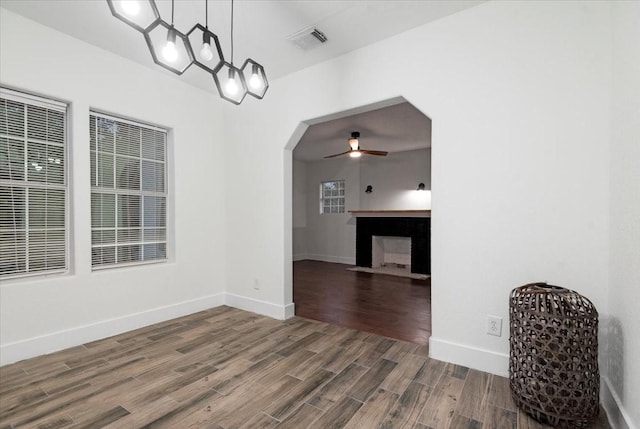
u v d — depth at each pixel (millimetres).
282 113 3273
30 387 1948
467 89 2223
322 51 2781
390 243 7105
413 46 2451
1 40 2240
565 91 1899
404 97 2494
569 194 1890
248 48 2725
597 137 1812
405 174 6754
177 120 3377
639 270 1354
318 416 1681
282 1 2121
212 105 3727
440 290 2332
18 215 2404
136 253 3123
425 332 2908
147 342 2664
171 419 1648
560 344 1573
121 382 2014
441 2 2152
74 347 2551
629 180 1476
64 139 2635
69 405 1766
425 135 5363
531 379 1657
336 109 2877
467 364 2219
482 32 2168
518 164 2041
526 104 2016
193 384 1995
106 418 1654
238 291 3689
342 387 1965
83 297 2645
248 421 1639
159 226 3330
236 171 3717
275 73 3199
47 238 2539
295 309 3654
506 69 2082
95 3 2176
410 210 6141
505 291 2086
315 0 2113
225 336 2809
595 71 1818
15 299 2291
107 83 2814
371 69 2662
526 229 2016
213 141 3732
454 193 2270
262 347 2568
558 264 1921
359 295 4344
